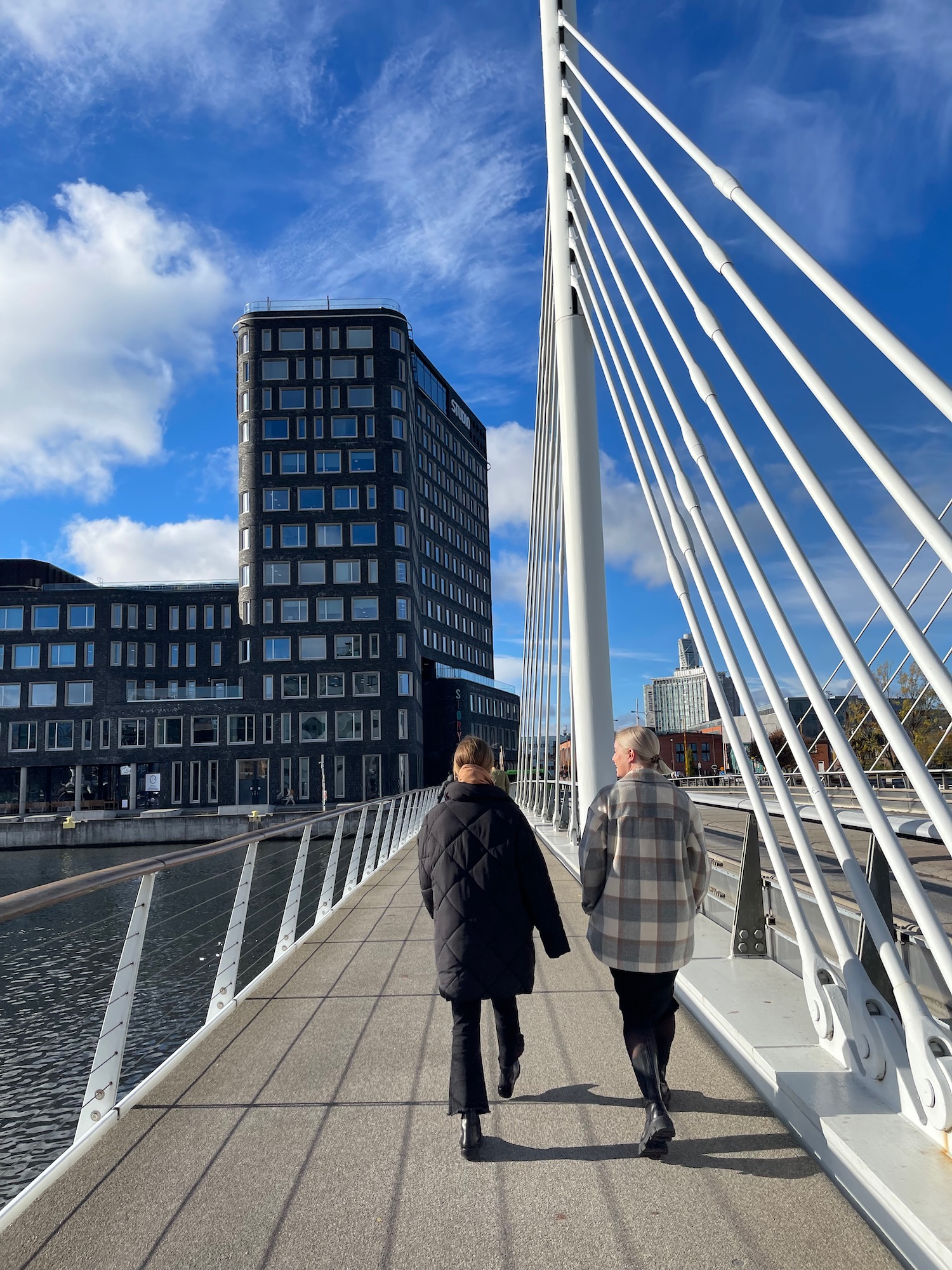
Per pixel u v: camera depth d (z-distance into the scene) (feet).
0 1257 8.63
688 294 19.93
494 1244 8.70
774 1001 14.93
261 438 200.13
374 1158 10.70
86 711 193.67
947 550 9.78
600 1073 13.52
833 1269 8.12
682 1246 8.57
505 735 270.26
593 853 11.16
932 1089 9.58
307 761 189.37
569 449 38.75
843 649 12.39
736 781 114.42
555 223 41.22
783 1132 11.10
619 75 29.66
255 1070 13.99
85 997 43.39
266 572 195.42
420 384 248.32
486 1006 18.12
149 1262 8.48
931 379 10.02
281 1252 8.63
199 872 106.11
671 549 24.67
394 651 193.26
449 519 264.31
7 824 165.68
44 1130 33.81
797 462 13.67
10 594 197.77
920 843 32.68
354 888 36.96
